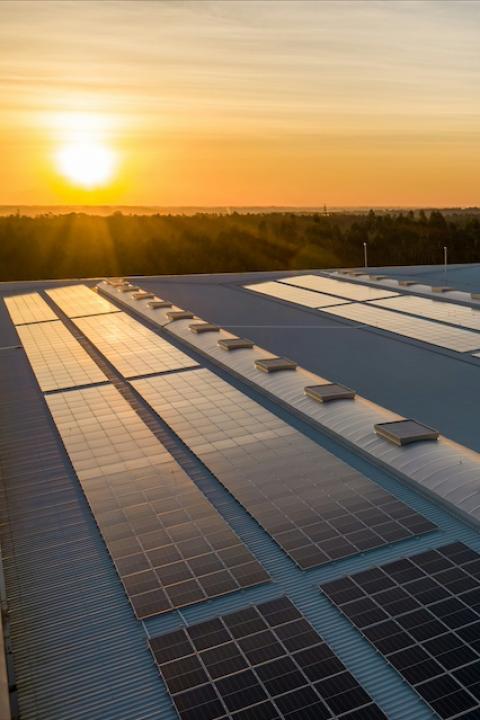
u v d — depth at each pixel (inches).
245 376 1608.0
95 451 1219.2
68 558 885.2
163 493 1040.8
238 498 1010.7
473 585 775.1
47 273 6107.3
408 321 2268.7
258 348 1855.3
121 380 1689.2
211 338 2009.1
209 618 748.0
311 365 1822.1
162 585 807.7
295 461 1130.7
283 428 1282.0
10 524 981.2
